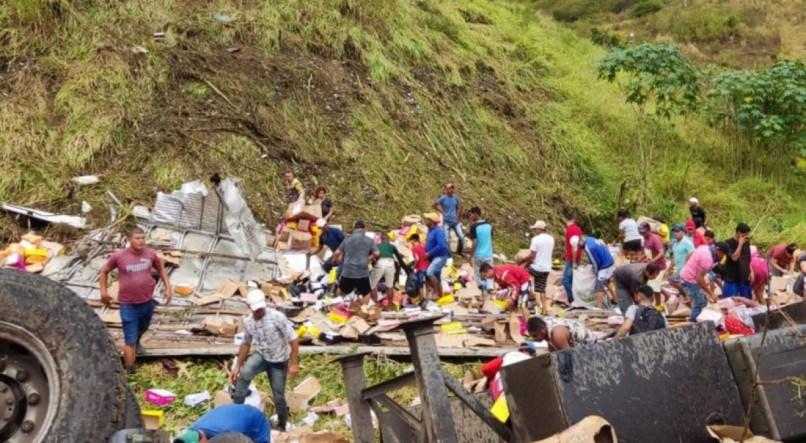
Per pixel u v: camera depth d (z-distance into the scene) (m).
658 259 13.50
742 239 12.04
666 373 4.05
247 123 15.85
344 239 11.53
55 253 11.59
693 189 20.17
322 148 16.41
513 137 19.42
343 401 8.47
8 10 15.48
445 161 17.88
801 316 5.75
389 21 20.27
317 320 10.39
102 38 15.93
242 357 7.45
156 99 15.48
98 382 3.67
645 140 21.34
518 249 16.50
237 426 4.42
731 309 10.89
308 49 18.53
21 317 3.69
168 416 7.97
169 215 12.91
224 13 18.17
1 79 14.63
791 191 21.20
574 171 19.38
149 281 8.59
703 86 22.94
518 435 4.11
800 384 4.01
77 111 14.45
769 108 21.25
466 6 24.89
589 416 3.68
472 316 11.17
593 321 11.20
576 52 26.14
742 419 4.11
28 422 3.68
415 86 19.03
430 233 11.90
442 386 4.01
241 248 12.60
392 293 11.41
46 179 13.23
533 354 7.12
